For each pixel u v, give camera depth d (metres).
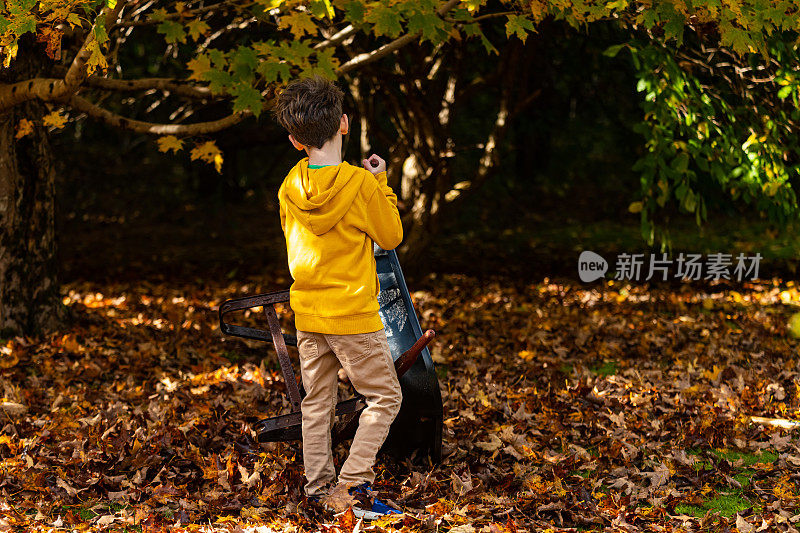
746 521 3.10
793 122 5.80
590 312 7.31
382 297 3.63
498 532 2.95
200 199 15.55
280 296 3.53
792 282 8.85
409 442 3.65
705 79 6.34
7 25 3.75
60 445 3.74
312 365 3.12
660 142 5.33
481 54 8.79
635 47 5.34
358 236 3.01
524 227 14.37
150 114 12.42
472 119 16.31
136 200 16.17
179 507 3.19
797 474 3.48
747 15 4.11
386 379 3.07
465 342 6.17
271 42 4.83
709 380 4.98
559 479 3.38
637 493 3.37
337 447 3.81
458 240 12.86
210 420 4.14
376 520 3.00
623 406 4.45
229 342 6.06
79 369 5.11
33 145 5.79
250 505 3.23
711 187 6.15
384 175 3.13
